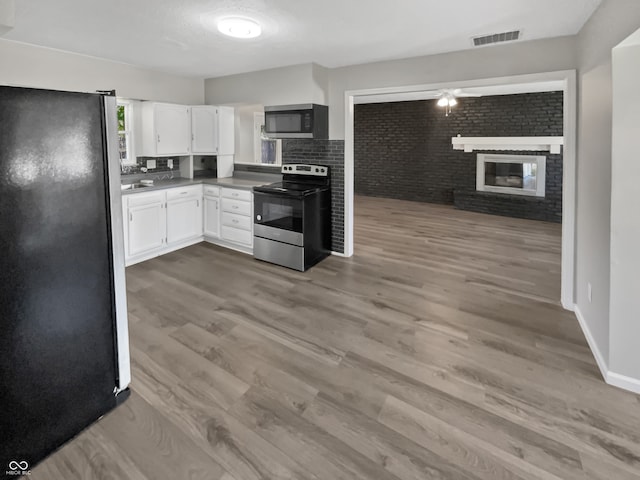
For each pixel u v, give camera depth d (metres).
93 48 3.48
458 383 2.15
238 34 2.89
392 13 2.51
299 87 4.10
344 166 4.32
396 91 3.81
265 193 4.18
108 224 1.83
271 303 3.24
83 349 1.76
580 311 2.87
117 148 1.85
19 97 1.43
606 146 2.16
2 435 1.48
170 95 4.68
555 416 1.88
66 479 1.52
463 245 5.13
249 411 1.92
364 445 1.70
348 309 3.13
